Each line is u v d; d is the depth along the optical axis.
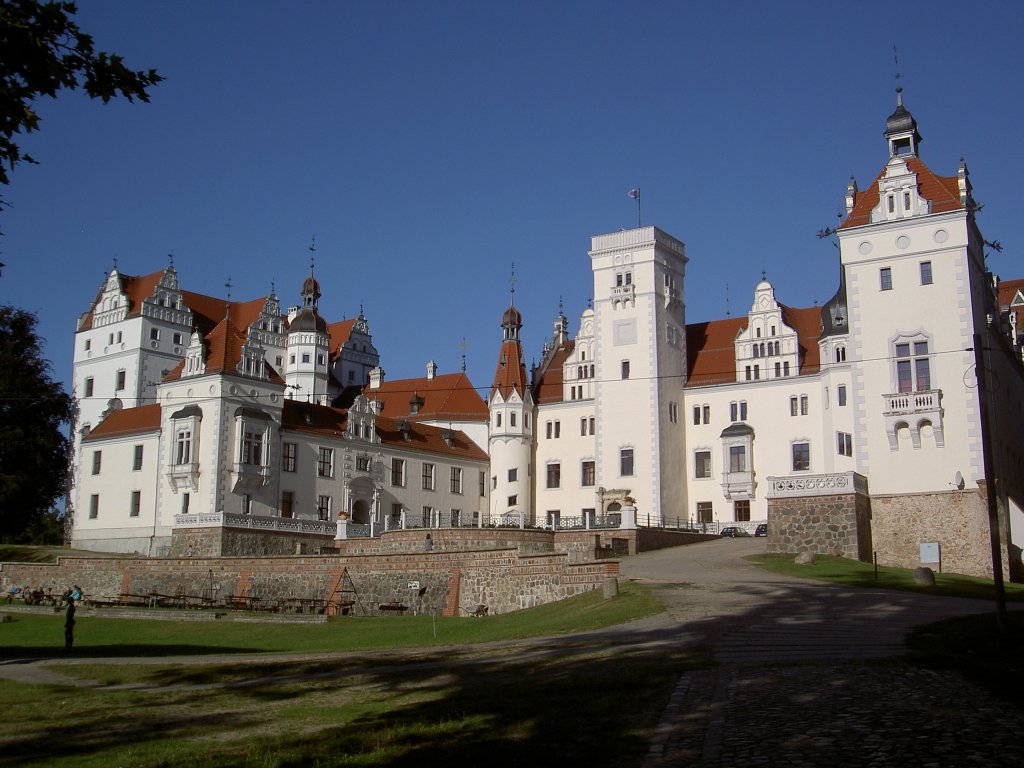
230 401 78.00
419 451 92.06
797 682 19.77
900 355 64.19
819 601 35.69
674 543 73.94
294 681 24.81
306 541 75.62
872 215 66.44
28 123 18.14
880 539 62.38
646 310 92.19
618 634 29.58
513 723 17.58
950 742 14.42
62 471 96.88
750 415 89.69
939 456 62.19
